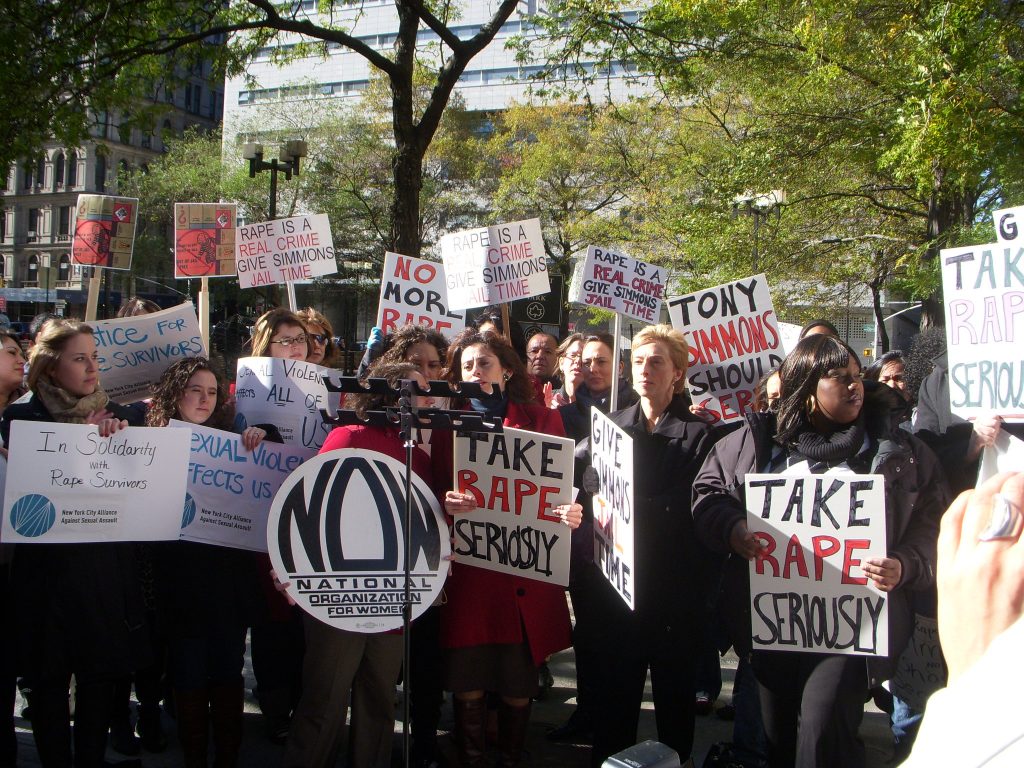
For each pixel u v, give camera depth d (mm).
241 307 45312
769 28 15953
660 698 3904
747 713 4207
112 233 6680
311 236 7445
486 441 3830
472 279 7363
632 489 3393
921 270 14234
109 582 3770
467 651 3975
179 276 7254
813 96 16375
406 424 3295
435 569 3668
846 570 3217
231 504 4051
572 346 5820
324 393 4883
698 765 4461
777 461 3473
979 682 787
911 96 10688
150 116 13227
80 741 3799
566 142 33781
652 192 28734
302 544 3586
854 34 14008
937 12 10047
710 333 5984
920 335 5246
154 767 4414
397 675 3848
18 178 73562
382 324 7398
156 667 4543
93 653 3697
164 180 41969
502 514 3838
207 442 4074
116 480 3748
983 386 3582
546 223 35688
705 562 3922
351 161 38188
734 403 5938
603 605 3934
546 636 4062
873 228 20453
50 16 11586
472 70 55406
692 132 25969
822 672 3229
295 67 57156
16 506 3611
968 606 913
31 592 3756
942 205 15031
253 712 5164
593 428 4016
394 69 11336
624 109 27703
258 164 19625
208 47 12969
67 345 3994
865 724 5043
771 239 18875
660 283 6824
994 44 9875
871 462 3309
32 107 11492
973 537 935
